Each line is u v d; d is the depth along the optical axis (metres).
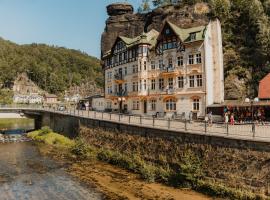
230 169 24.66
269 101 41.59
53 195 25.98
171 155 30.03
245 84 55.50
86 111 50.78
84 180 29.98
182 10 68.88
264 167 22.61
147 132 33.56
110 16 84.56
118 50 65.50
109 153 37.69
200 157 27.16
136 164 32.94
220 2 65.19
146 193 25.67
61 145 49.03
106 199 24.67
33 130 71.62
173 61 52.38
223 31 62.91
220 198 23.39
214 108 46.59
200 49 48.69
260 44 57.62
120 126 38.38
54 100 160.38
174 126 32.25
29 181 30.06
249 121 39.88
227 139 25.14
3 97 167.62
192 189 25.77
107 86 70.44
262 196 21.77
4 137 59.75
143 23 78.69
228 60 58.53
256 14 61.25
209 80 48.75
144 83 57.12
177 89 51.59
